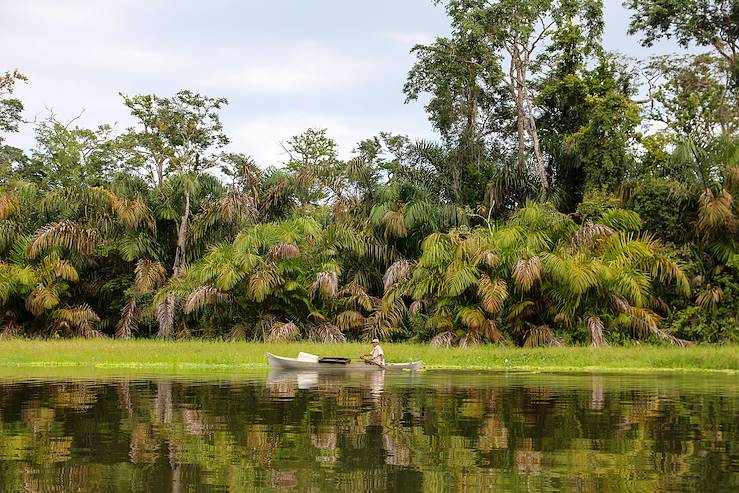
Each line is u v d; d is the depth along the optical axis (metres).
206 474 6.81
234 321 30.31
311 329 29.80
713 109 32.53
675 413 10.45
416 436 8.69
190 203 33.75
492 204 31.91
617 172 32.81
